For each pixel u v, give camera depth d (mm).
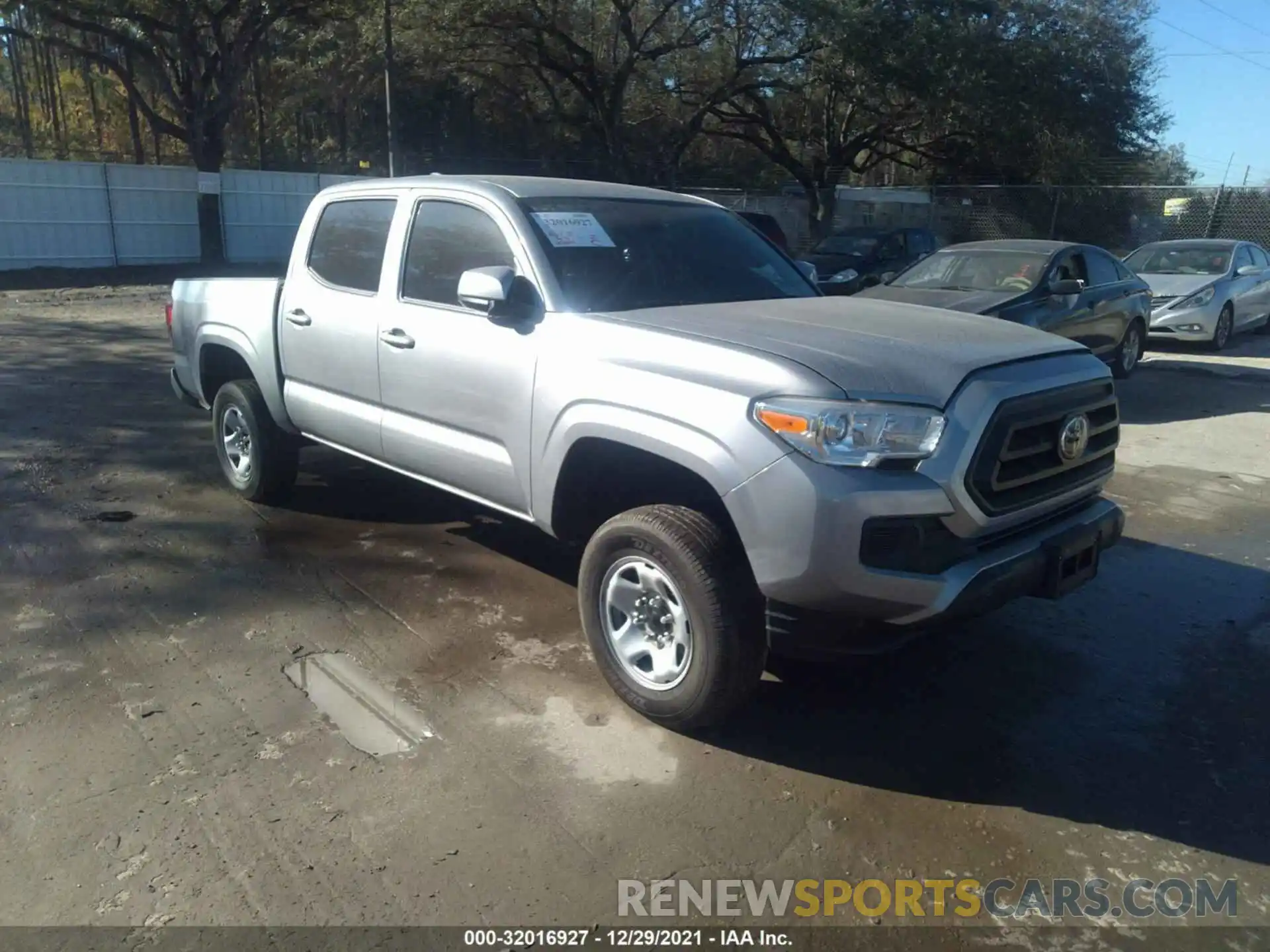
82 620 4426
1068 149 30281
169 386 9523
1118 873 2984
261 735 3559
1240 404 10055
